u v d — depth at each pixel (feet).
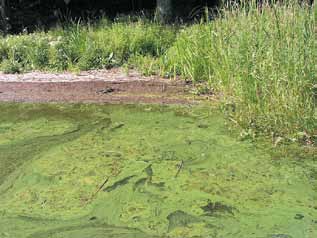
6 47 25.94
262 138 14.99
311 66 15.06
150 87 20.95
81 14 39.68
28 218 11.41
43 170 13.60
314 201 11.57
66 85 21.90
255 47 16.48
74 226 11.02
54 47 25.39
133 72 23.24
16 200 12.21
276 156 13.83
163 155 14.20
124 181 12.80
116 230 10.80
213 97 19.16
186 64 21.90
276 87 15.24
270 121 15.34
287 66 15.28
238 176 12.82
